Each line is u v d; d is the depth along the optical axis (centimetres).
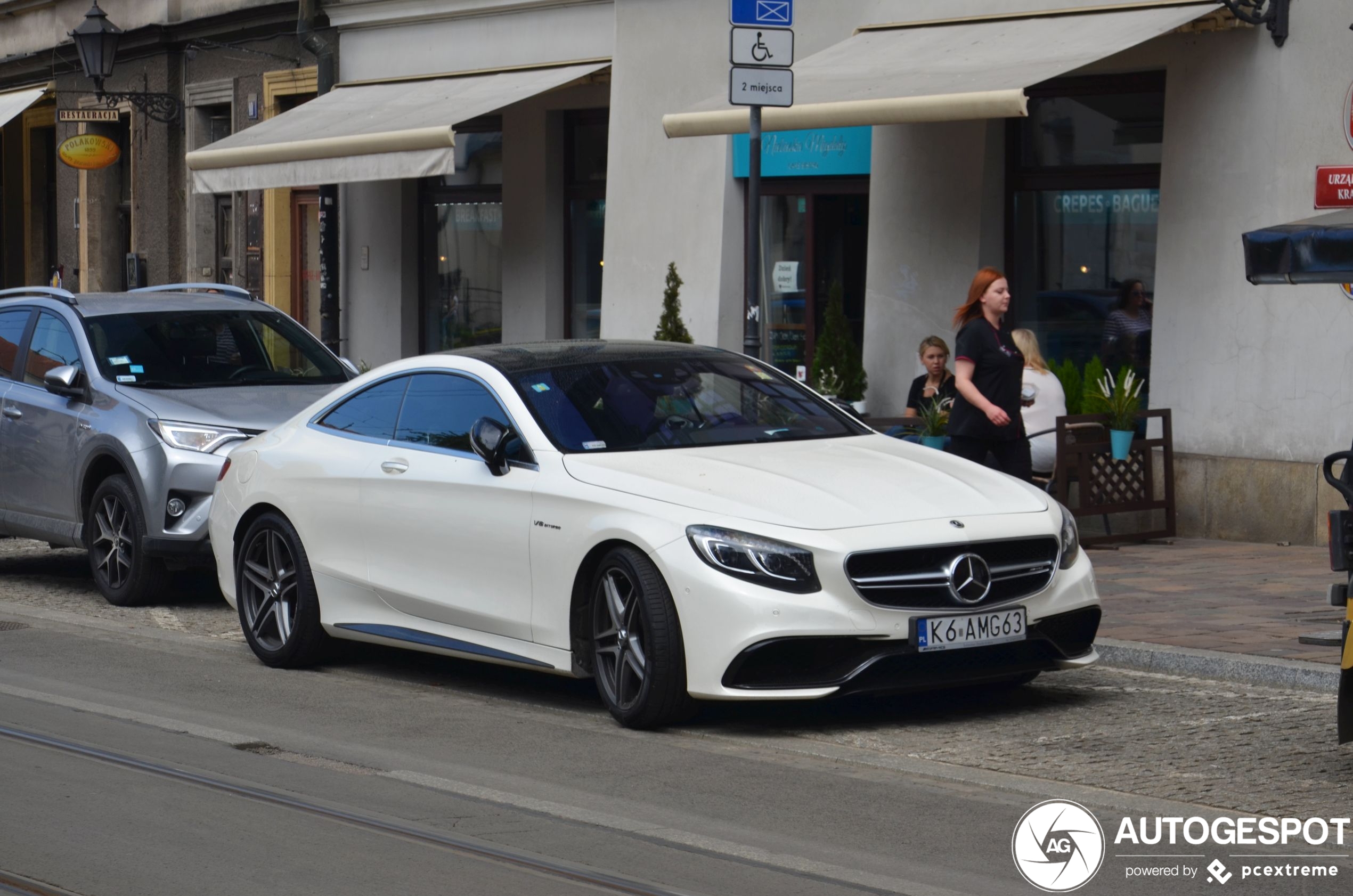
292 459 951
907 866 570
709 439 850
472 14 1986
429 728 793
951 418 1122
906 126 1530
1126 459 1317
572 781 688
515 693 883
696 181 1688
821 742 752
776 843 597
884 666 736
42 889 547
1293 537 1297
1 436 1265
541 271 1947
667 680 756
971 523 759
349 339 2222
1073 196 1478
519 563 820
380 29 2112
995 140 1498
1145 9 1347
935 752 730
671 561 748
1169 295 1377
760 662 732
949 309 1512
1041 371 1326
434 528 863
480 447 828
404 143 1706
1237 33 1323
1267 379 1312
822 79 1409
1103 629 955
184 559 1140
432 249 2116
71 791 671
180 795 664
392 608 892
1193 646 898
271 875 559
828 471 797
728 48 1662
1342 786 666
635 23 1742
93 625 1098
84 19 2675
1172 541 1334
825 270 1636
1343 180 1259
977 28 1459
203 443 1130
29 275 3159
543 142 1936
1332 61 1266
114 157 2516
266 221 2367
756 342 1131
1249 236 920
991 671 762
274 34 2323
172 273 2589
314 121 1966
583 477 800
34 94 2841
